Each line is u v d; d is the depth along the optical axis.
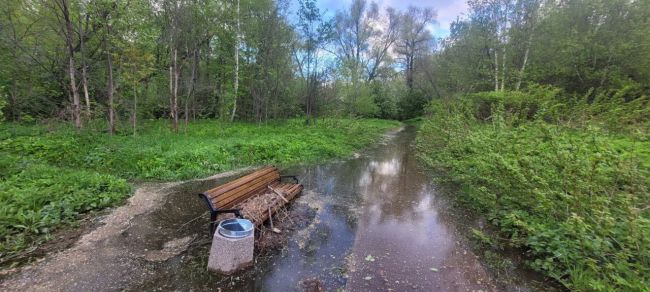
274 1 17.09
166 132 11.84
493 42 18.89
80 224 4.28
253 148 9.69
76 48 11.25
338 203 5.77
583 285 2.84
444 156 8.89
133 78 10.73
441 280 3.20
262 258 3.57
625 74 12.76
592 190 3.33
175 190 6.15
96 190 5.28
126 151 7.72
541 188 3.90
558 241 3.35
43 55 11.42
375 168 9.25
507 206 4.80
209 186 6.50
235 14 15.92
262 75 17.47
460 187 6.89
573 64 13.91
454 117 10.04
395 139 18.14
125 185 5.78
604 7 13.40
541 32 16.73
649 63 12.22
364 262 3.55
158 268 3.30
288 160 9.56
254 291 2.96
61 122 9.81
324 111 20.27
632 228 2.72
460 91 21.17
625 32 12.98
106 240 3.88
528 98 10.47
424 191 6.71
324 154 10.80
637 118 6.96
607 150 3.48
